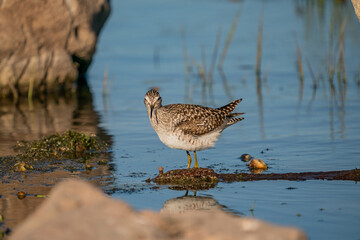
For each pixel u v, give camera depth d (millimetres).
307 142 13539
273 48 24859
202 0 35844
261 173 11391
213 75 21625
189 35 27547
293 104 17453
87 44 19922
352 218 8938
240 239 6062
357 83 19672
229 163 12219
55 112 17047
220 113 11969
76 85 20516
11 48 17906
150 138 14375
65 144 13156
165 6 34188
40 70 18906
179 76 21625
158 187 10734
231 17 30906
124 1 35594
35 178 11148
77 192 6938
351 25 27750
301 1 34250
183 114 11461
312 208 9422
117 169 11859
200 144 11664
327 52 23656
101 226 6074
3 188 10516
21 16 17875
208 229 6332
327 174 11164
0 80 18312
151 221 6410
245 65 22797
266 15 31125
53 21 18562
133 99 18703
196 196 10188
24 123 15695
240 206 9602
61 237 5863
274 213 9219
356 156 12320
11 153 12828
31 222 6398
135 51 25453
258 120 15797
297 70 21797
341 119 15531
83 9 19328
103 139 14195
